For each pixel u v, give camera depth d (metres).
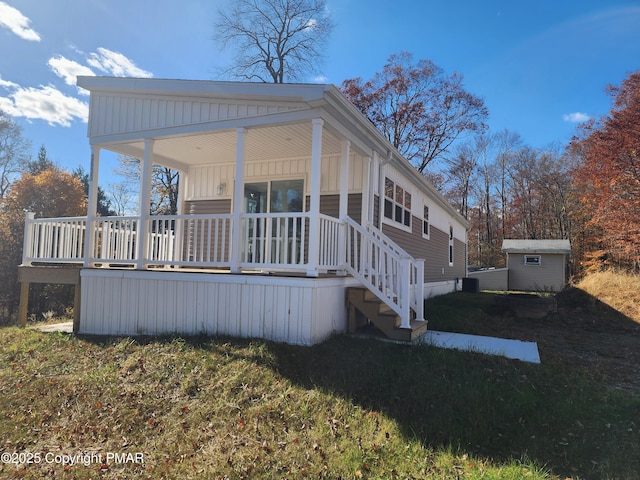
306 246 8.55
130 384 4.42
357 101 26.84
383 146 7.98
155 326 6.37
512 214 33.19
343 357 4.82
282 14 20.89
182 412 3.81
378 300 6.13
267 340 5.28
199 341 5.47
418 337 6.11
